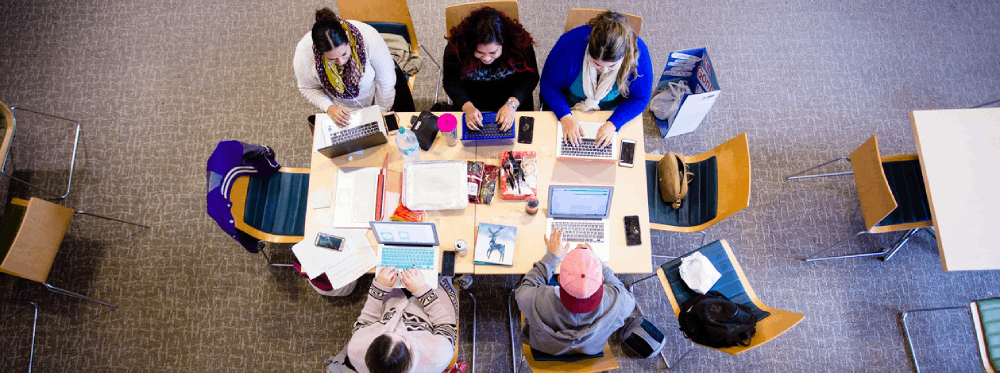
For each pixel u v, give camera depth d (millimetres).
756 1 3520
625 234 2170
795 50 3424
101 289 2869
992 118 2449
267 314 2844
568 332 1839
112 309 2838
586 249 1839
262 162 2432
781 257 2969
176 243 2963
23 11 3436
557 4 3520
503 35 2125
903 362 2773
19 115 3182
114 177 3080
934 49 3412
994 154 2393
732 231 3020
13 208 2545
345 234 2186
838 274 2928
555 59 2316
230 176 2270
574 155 2291
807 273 2934
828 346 2803
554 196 2092
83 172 3084
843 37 3453
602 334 1921
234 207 2307
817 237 3000
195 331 2814
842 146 3191
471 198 2209
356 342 1969
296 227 2500
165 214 3012
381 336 1791
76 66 3312
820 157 3170
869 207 2367
